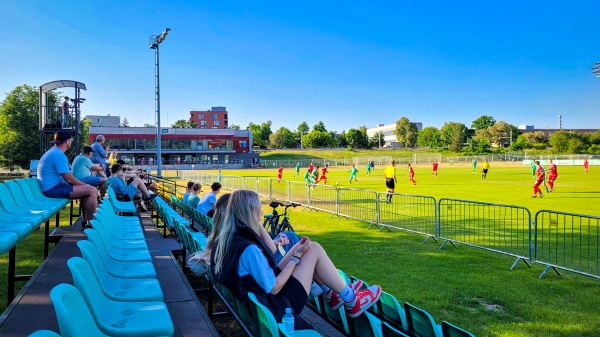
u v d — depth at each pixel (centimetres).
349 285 372
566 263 831
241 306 345
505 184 3169
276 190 2375
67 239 690
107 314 299
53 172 752
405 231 1227
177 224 714
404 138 15325
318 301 417
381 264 836
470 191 2552
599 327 525
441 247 990
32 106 4316
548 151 10756
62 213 1545
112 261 448
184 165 8244
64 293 193
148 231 922
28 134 4303
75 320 197
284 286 334
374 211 1353
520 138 12381
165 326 282
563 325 532
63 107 1745
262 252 329
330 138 14338
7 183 587
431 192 2484
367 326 332
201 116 12769
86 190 772
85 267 269
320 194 1773
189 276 727
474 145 12850
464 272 780
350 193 1494
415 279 732
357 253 935
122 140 8381
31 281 452
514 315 570
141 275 401
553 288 688
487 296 645
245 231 335
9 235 394
